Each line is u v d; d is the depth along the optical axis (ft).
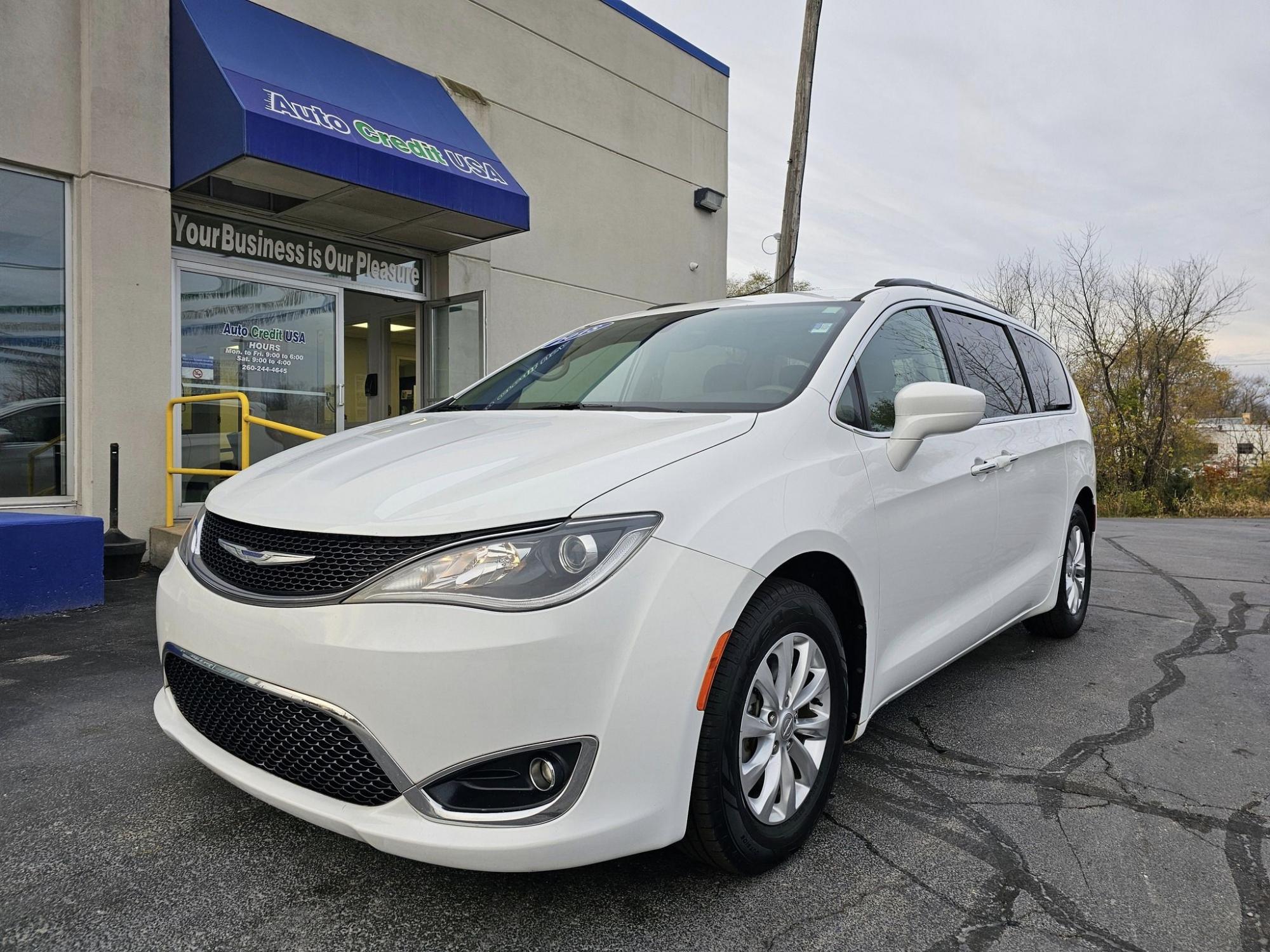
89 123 20.13
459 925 6.63
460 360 30.63
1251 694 12.65
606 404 10.05
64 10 20.06
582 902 6.95
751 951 6.38
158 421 21.50
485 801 6.19
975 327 13.01
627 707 6.25
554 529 6.34
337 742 6.43
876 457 8.97
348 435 10.11
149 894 6.95
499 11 31.91
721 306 11.76
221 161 20.48
